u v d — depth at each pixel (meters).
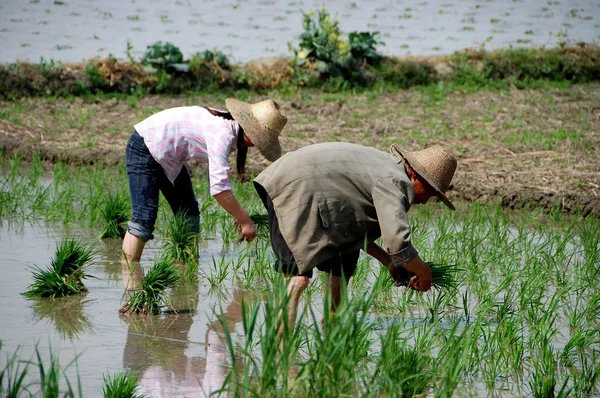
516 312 23.41
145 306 22.25
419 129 51.44
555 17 93.12
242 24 84.12
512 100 62.22
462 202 37.78
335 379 15.34
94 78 59.53
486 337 21.28
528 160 43.75
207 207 34.28
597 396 18.11
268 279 25.62
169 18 85.38
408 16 91.62
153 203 25.50
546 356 19.44
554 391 18.33
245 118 23.53
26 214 32.88
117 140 47.19
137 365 18.44
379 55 69.25
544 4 101.06
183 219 27.72
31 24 78.50
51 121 51.31
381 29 84.12
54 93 58.25
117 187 37.94
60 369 17.84
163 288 22.50
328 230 19.36
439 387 17.02
